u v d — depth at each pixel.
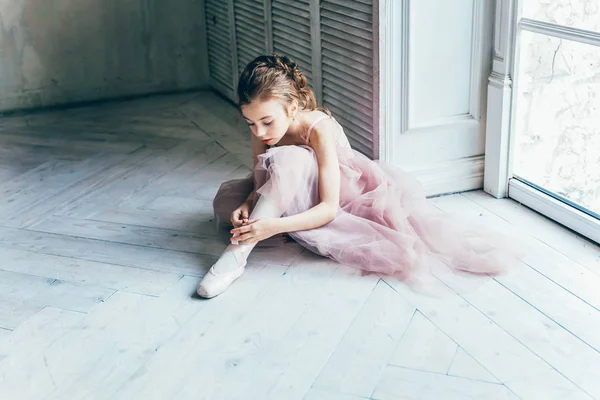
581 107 2.11
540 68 2.23
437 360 1.64
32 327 1.84
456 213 2.37
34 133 3.36
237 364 1.66
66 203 2.59
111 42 3.76
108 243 2.27
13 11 3.54
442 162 2.49
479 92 2.42
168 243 2.25
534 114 2.30
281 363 1.66
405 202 2.20
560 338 1.69
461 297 1.88
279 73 1.96
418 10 2.27
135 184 2.73
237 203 2.26
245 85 1.94
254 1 3.15
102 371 1.67
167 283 2.02
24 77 3.67
